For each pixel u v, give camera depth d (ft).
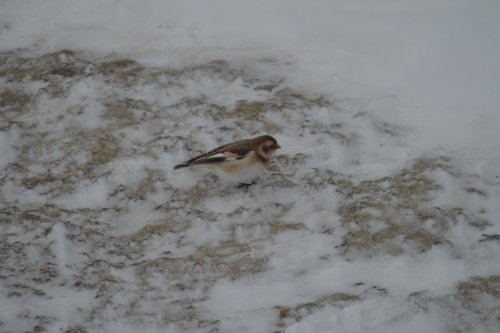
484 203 28.32
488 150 31.40
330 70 38.06
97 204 29.96
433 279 24.31
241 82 37.29
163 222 28.60
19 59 40.63
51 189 30.81
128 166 31.91
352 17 42.55
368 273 24.89
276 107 35.09
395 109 34.65
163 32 42.83
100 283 25.16
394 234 26.81
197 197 30.04
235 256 26.25
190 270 25.55
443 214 27.58
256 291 24.38
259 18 43.37
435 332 21.99
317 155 31.89
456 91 35.50
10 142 33.88
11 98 37.19
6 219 28.63
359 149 32.24
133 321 23.34
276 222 28.09
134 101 36.42
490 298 23.15
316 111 34.81
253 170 29.58
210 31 42.57
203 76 37.93
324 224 27.73
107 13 44.98
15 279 25.61
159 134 33.88
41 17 45.03
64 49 41.45
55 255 26.89
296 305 23.49
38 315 23.72
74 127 34.83
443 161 30.83
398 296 23.48
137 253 26.91
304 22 42.47
